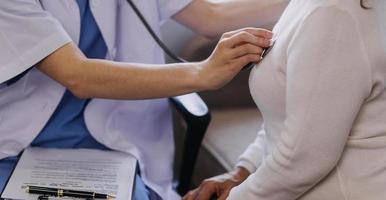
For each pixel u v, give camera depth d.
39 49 0.97
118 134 1.16
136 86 0.97
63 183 1.01
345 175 0.82
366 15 0.74
